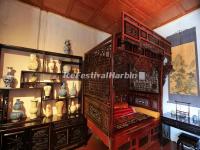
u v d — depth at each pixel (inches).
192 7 108.7
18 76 100.6
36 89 107.8
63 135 102.5
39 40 112.7
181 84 117.0
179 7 108.7
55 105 117.0
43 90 107.1
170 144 114.8
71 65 128.6
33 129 89.3
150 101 129.7
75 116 115.4
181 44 119.3
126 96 147.7
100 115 92.8
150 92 130.6
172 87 123.9
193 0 99.7
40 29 113.6
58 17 124.5
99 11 118.6
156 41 101.7
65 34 128.0
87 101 119.2
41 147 91.9
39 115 105.4
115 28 151.1
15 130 82.7
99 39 153.4
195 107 107.5
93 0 103.0
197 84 106.6
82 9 116.0
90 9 115.6
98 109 96.3
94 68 108.2
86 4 108.7
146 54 96.7
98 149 107.8
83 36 140.9
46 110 108.9
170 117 109.3
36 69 104.0
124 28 73.5
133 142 91.7
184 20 119.1
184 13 116.8
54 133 98.2
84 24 141.9
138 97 142.9
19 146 83.7
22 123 90.3
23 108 101.4
